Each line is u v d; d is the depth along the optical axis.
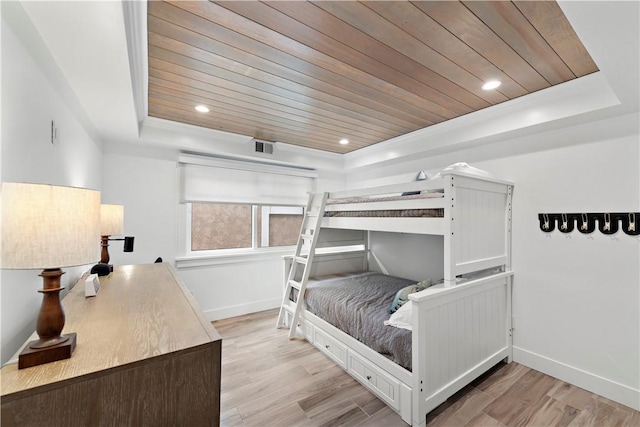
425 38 1.53
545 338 2.36
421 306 1.73
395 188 2.31
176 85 2.10
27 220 0.78
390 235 3.91
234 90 2.18
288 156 3.93
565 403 1.97
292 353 2.68
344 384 2.18
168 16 1.35
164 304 1.35
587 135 2.16
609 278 2.05
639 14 1.02
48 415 0.74
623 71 1.42
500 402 1.97
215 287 3.58
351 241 4.10
